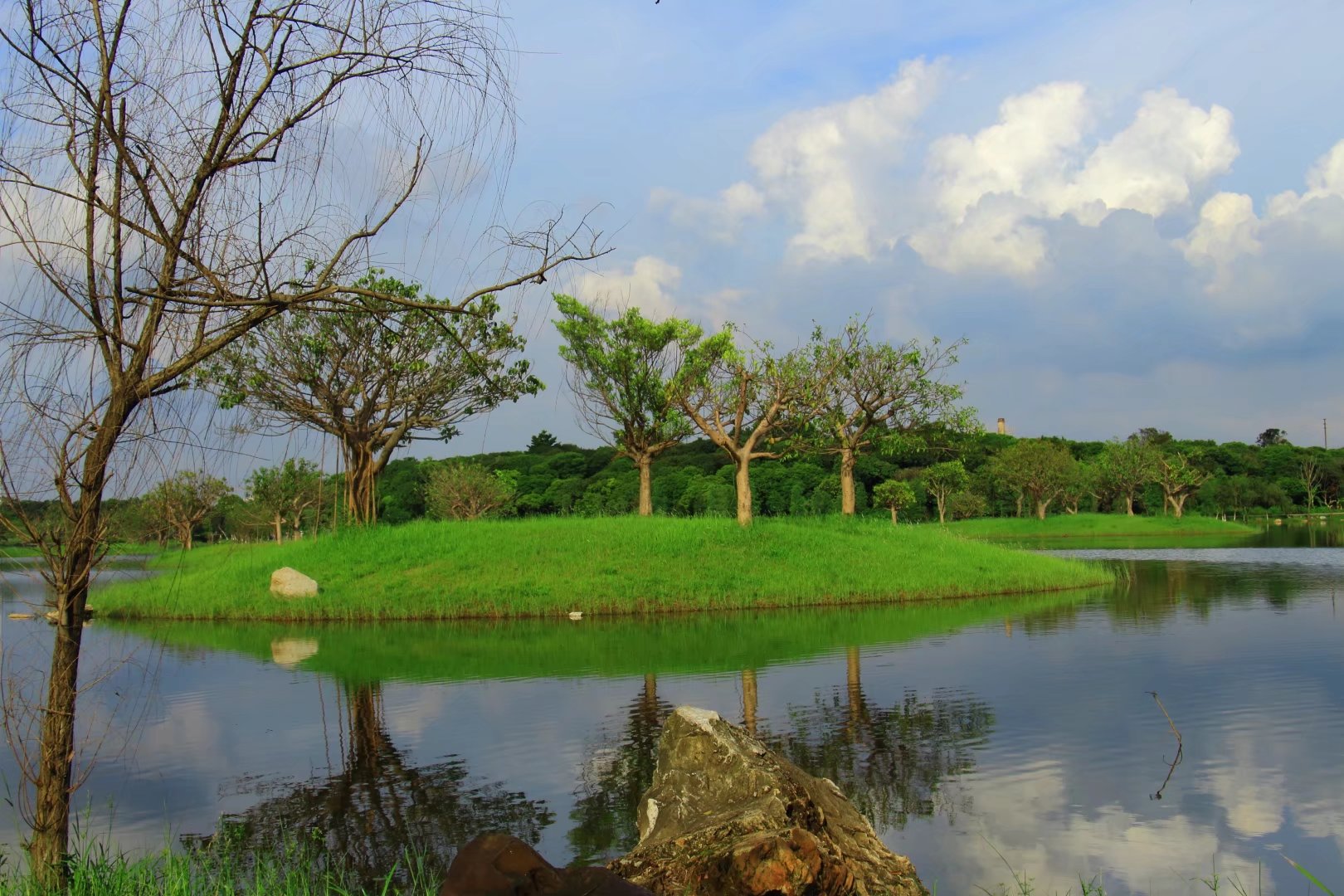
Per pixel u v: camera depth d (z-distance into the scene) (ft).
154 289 18.99
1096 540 206.08
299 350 66.39
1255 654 57.88
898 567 96.68
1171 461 257.96
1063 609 82.28
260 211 19.62
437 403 98.37
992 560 104.63
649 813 18.13
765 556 97.19
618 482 210.18
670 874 14.33
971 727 41.50
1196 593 92.63
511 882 11.29
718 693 49.85
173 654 67.87
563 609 85.25
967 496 252.42
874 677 52.95
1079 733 40.22
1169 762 35.88
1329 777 33.94
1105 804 31.48
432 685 54.44
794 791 16.99
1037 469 244.83
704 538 100.63
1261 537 206.49
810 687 50.57
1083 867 26.45
